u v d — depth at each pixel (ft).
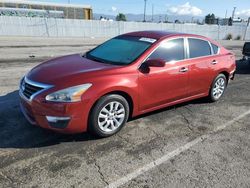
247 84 27.63
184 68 16.72
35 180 10.28
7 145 12.64
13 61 34.14
